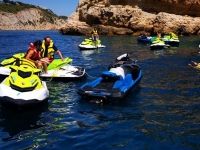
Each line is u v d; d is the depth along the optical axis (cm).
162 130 614
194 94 901
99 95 772
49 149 523
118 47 2497
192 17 4506
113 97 764
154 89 961
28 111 724
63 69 1113
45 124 643
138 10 4619
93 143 549
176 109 755
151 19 4553
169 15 4316
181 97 867
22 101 681
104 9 4809
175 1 4559
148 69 1341
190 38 3703
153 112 730
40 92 734
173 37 2841
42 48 1094
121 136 582
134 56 1850
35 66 875
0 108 738
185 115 709
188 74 1217
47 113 715
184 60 1661
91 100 800
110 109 753
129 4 4903
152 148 529
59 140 561
